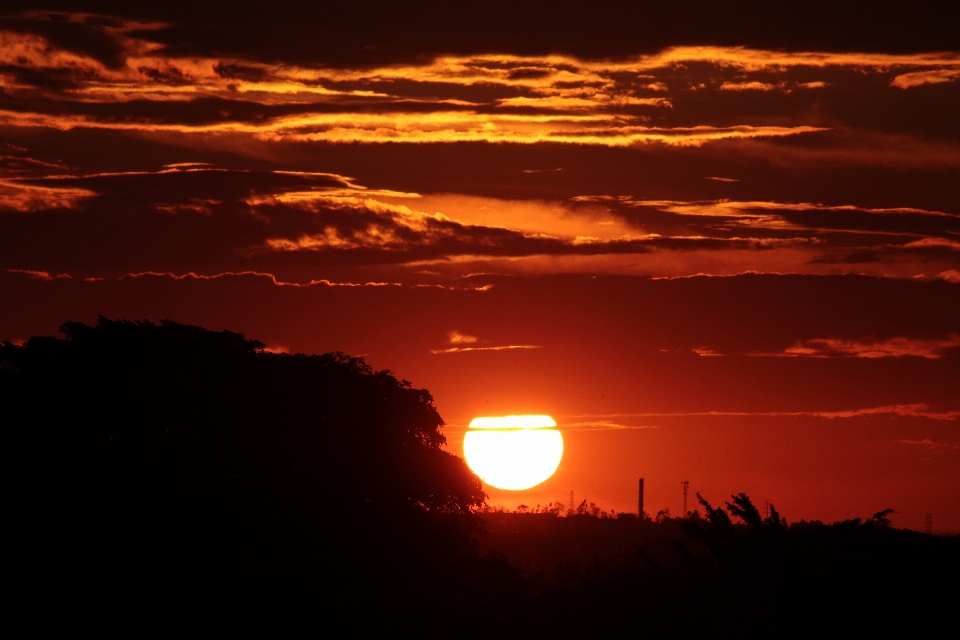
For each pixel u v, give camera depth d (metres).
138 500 146.38
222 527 147.50
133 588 139.88
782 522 114.12
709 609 111.69
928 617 102.19
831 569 105.94
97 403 157.12
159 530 144.25
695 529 118.62
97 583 139.88
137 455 152.25
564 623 127.19
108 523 144.00
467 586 159.12
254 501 152.50
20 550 141.38
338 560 151.75
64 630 136.62
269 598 141.12
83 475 148.50
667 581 121.44
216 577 142.12
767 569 107.75
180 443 155.25
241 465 156.62
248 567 143.75
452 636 135.12
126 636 137.12
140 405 157.62
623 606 122.00
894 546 110.50
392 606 142.12
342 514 157.50
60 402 156.38
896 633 101.75
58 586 138.88
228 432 158.75
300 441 162.00
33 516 143.75
